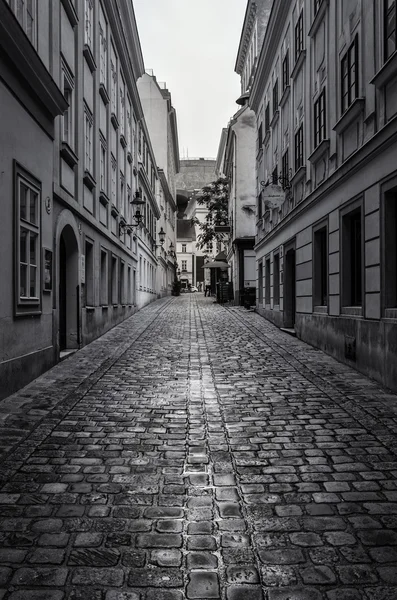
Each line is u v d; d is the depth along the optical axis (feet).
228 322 67.97
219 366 35.04
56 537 11.89
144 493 14.37
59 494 14.25
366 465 16.43
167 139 168.76
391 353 26.68
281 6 54.90
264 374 31.99
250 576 10.35
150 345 45.93
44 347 32.09
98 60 51.42
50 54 33.50
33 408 23.31
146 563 10.82
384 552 11.19
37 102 29.78
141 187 97.55
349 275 35.24
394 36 26.61
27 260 28.53
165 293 165.27
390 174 26.76
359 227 33.86
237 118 106.73
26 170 27.91
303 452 17.70
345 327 34.76
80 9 43.78
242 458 17.16
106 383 29.25
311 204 43.50
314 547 11.43
